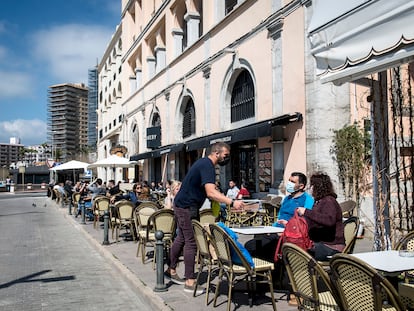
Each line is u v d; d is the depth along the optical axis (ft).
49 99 452.35
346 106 35.91
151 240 26.78
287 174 40.75
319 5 15.90
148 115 92.73
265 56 45.42
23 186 213.05
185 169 73.26
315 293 11.77
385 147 19.35
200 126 63.41
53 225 53.78
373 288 9.77
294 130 39.68
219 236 16.89
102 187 60.95
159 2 88.94
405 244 15.53
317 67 16.07
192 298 18.92
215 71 58.34
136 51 104.37
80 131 460.14
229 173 54.85
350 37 14.37
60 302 20.01
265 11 45.75
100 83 173.27
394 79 21.59
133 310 18.84
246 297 18.85
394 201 22.59
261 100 46.32
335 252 16.97
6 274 25.68
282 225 20.80
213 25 59.11
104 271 26.48
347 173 34.50
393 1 12.81
